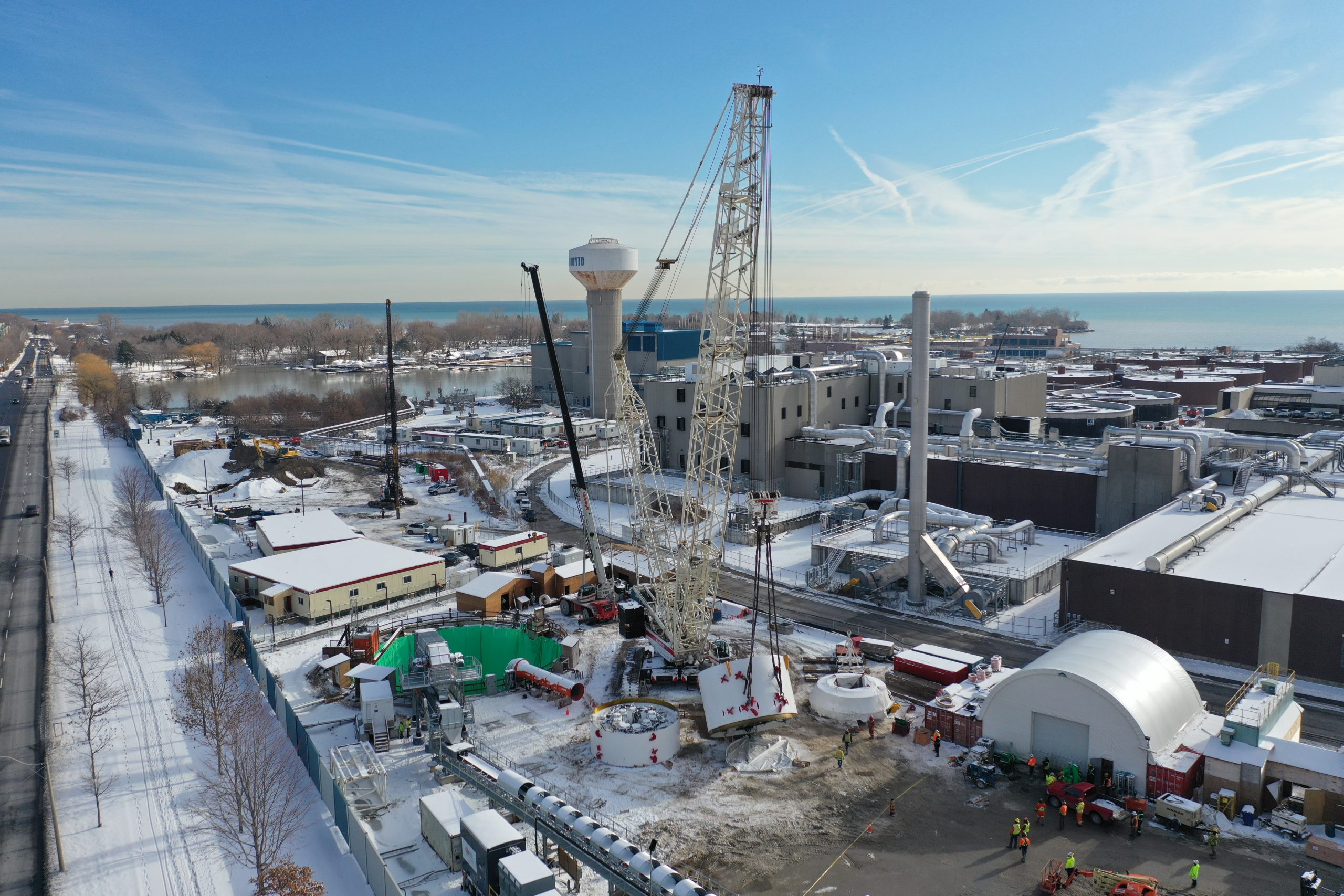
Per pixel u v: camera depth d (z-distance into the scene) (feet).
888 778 164.25
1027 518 328.90
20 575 304.91
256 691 206.49
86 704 192.03
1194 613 214.90
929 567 256.11
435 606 275.39
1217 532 251.39
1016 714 167.43
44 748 181.78
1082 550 241.96
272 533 321.32
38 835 151.43
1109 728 155.63
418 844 147.74
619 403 239.91
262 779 151.94
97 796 154.51
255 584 274.16
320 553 296.51
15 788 166.40
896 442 350.64
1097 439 420.77
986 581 261.03
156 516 388.57
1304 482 299.99
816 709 193.36
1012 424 409.90
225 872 140.56
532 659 238.07
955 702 181.88
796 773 166.71
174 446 552.82
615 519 376.07
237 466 497.46
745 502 364.99
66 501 428.15
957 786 160.86
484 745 181.47
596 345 644.27
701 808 155.12
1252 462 308.40
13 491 450.71
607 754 172.76
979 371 423.64
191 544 337.72
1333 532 247.50
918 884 131.64
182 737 185.16
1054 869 130.52
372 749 172.24
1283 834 142.00
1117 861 135.85
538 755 177.47
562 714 197.26
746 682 179.01
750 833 146.72
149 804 160.04
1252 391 485.97
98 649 235.61
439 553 327.47
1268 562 224.74
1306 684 199.41
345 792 157.99
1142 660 168.45
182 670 220.23
